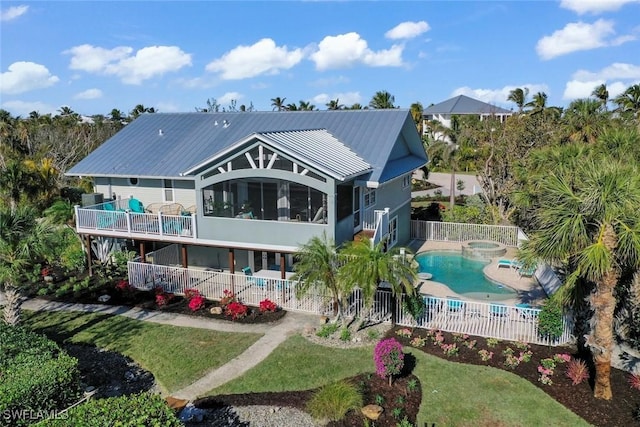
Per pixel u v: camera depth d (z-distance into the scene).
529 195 19.80
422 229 33.44
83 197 25.33
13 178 30.69
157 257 24.72
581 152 18.53
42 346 14.29
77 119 78.88
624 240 11.48
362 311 18.66
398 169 26.66
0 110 58.75
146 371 15.70
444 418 12.67
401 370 14.92
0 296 22.41
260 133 19.64
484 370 14.96
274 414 13.05
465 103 106.81
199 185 21.55
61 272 25.20
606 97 52.59
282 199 20.42
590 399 13.21
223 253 25.20
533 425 12.34
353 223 22.31
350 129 26.44
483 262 28.20
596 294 12.80
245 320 19.25
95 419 9.70
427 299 18.16
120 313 20.39
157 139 28.53
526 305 20.70
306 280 17.47
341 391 13.20
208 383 14.70
